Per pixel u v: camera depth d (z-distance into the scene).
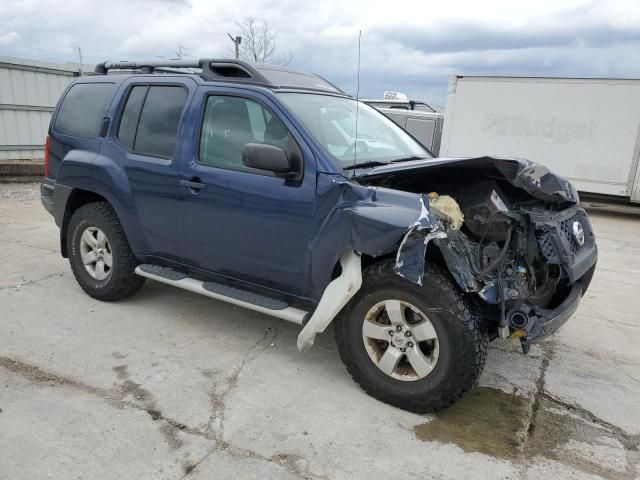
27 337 3.98
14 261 5.81
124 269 4.49
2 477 2.52
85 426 2.93
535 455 2.85
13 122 12.66
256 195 3.52
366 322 3.23
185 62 4.21
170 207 4.00
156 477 2.56
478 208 3.32
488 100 12.30
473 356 2.92
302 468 2.67
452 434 2.99
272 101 3.58
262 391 3.36
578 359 4.03
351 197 3.17
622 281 6.12
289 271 3.49
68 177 4.64
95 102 4.66
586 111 11.33
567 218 3.60
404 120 13.53
